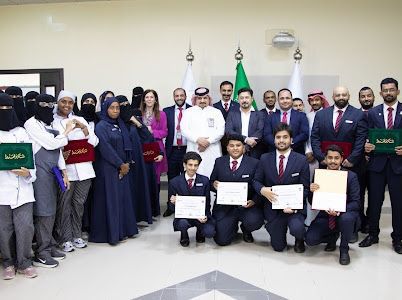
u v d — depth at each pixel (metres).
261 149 4.07
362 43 5.64
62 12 6.01
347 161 3.43
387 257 3.17
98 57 6.00
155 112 4.48
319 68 5.72
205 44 5.83
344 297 2.48
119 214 3.51
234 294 2.51
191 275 2.81
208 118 4.11
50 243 3.12
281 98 4.04
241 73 5.34
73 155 3.21
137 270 2.91
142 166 3.93
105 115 3.55
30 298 2.46
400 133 3.15
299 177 3.26
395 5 5.54
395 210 3.28
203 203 3.33
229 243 3.50
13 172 2.62
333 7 5.63
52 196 2.97
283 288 2.60
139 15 5.89
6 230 2.70
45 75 6.12
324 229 3.21
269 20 5.71
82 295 2.50
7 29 6.12
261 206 3.47
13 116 2.68
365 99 4.07
